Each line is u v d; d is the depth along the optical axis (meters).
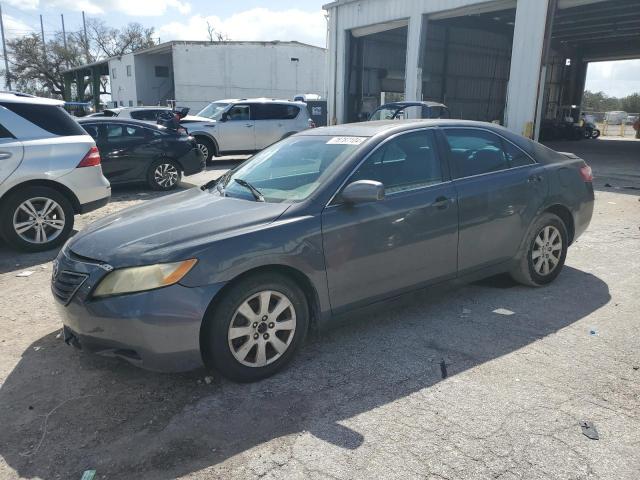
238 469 2.49
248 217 3.31
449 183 4.04
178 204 3.80
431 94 27.69
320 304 3.44
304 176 3.72
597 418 2.83
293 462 2.53
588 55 34.03
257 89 36.66
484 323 4.09
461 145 4.26
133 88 41.53
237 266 3.05
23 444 2.73
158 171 10.83
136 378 3.36
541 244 4.71
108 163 10.23
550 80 33.34
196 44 35.16
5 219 6.15
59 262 3.38
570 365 3.41
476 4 16.27
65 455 2.63
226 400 3.09
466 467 2.46
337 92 22.48
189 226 3.25
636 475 2.40
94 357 3.65
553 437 2.67
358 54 22.61
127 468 2.53
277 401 3.06
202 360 3.09
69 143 6.49
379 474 2.43
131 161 10.48
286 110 16.48
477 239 4.18
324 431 2.77
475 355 3.57
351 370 3.40
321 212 3.41
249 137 15.96
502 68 31.38
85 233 3.53
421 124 4.13
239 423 2.86
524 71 15.18
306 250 3.30
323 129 4.43
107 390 3.23
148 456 2.61
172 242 3.07
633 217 7.95
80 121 10.09
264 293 3.20
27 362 3.61
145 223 3.41
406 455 2.56
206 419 2.90
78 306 3.07
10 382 3.35
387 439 2.68
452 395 3.08
